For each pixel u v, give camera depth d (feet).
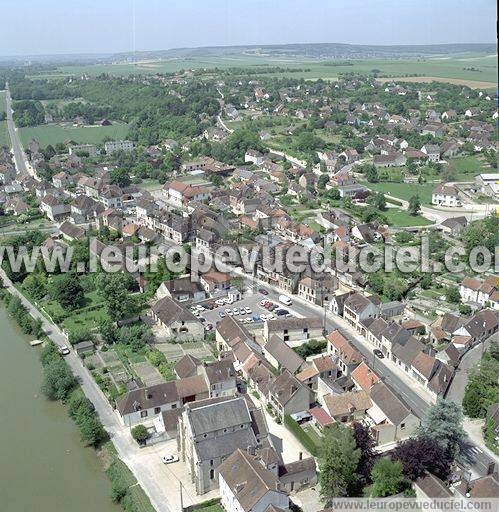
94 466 433.48
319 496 389.19
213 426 397.80
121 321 620.90
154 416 474.49
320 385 501.56
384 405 456.86
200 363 514.27
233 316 638.53
